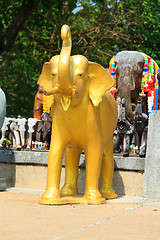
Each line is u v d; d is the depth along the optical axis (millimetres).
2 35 12836
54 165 5281
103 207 4922
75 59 4914
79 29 16469
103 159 6004
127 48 17703
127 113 8211
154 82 8352
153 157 6062
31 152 7195
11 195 6039
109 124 5691
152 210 4703
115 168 6543
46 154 7020
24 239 3068
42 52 16484
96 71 5121
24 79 19125
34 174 7188
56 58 4980
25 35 16047
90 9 16422
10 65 18500
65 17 14867
